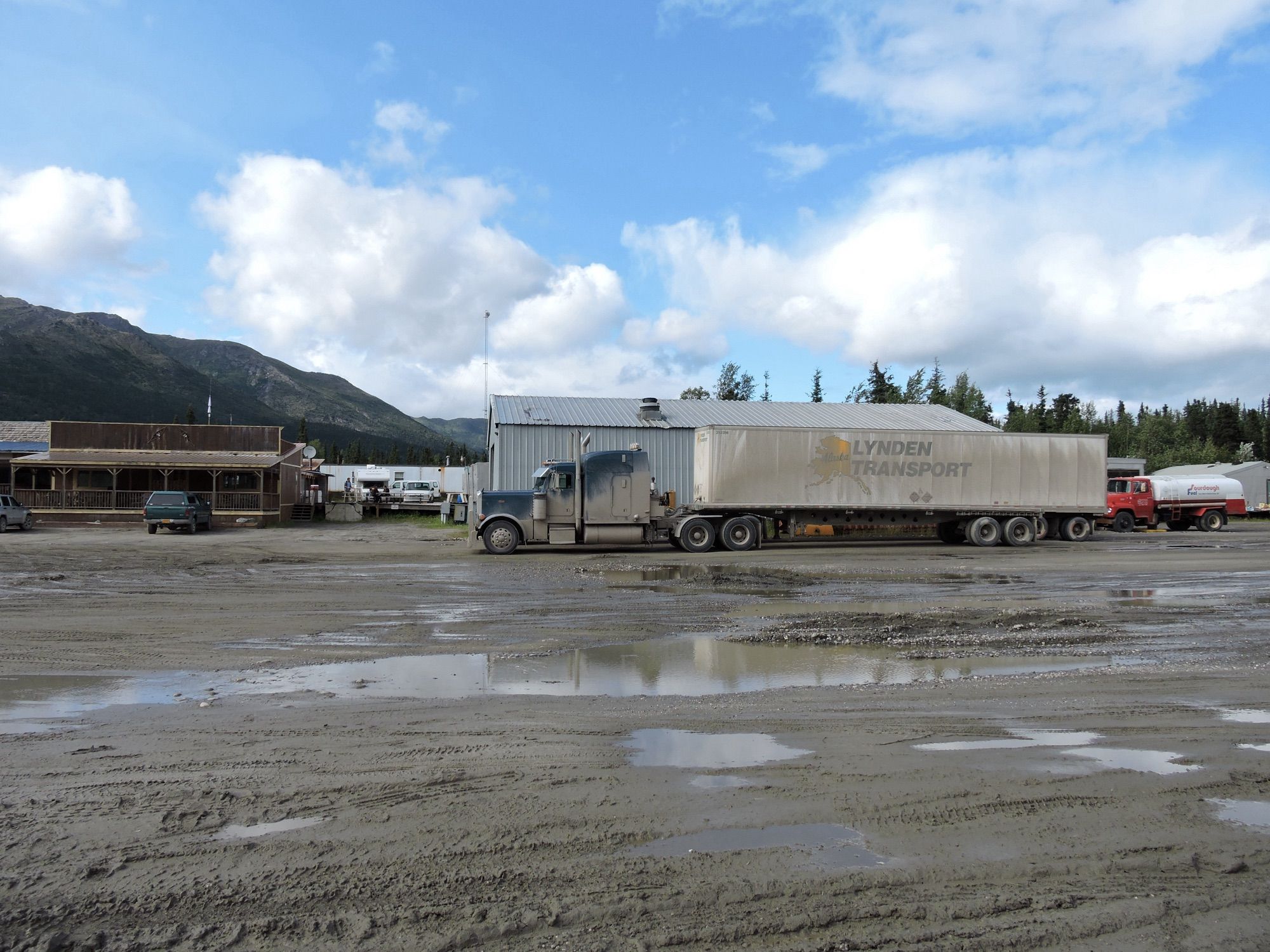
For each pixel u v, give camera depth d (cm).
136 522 3806
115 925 308
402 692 692
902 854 374
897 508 2506
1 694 681
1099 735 569
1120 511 3503
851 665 810
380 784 459
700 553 2234
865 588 1437
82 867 354
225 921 312
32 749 522
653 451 3294
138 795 441
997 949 299
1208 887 347
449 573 1683
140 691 691
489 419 3762
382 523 4244
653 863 362
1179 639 953
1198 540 2827
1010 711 633
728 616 1112
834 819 414
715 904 327
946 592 1398
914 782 469
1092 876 356
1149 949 300
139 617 1095
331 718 604
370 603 1236
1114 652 881
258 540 2791
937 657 852
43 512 3756
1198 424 11719
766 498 2419
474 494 2406
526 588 1424
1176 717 617
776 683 731
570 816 414
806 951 296
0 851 369
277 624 1044
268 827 399
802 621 1053
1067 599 1301
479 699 668
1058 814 423
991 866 363
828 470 2466
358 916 315
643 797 442
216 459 3972
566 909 322
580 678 748
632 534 2236
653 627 1025
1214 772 492
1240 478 5628
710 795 446
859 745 540
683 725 586
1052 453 2606
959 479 2547
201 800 433
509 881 345
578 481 2203
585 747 531
